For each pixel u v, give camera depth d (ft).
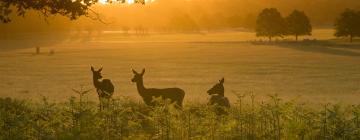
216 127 78.02
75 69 595.88
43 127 73.82
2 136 73.51
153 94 149.79
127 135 77.56
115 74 536.42
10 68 609.01
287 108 75.77
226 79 481.05
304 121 72.74
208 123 77.87
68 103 81.76
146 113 128.26
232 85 431.84
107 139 73.41
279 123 75.31
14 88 400.26
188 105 81.00
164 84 440.04
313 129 71.26
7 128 74.69
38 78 492.54
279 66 624.18
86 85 422.82
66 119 76.18
